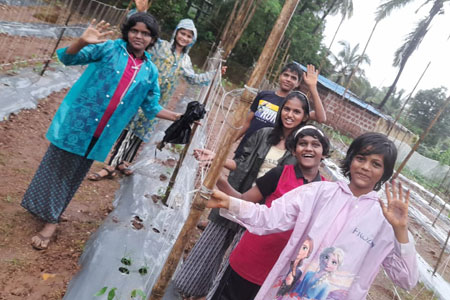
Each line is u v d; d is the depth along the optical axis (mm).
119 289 2711
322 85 23031
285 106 2633
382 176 1830
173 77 4504
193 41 4473
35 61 7250
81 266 2871
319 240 1827
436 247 8539
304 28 22547
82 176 3086
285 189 2225
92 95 2832
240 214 1938
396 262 1771
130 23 2842
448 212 14203
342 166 1960
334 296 1806
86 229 3395
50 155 2895
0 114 4992
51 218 2977
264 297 1957
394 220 1694
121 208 3818
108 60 2836
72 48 2623
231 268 2318
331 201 1863
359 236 1794
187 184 4492
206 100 4195
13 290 2492
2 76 6055
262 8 20609
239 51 22781
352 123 22938
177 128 3162
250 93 1748
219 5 22109
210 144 6398
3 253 2789
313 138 2180
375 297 4812
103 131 2910
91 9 12945
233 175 2809
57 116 2844
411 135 22469
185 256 3537
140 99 3039
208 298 2467
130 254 3100
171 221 3879
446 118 31453
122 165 4672
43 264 2814
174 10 20859
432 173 22047
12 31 7996
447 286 6066
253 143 2766
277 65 21234
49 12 10117
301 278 1847
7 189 3568
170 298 2861
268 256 2180
